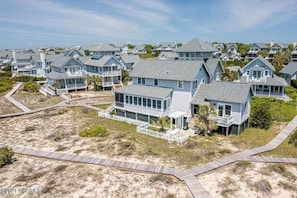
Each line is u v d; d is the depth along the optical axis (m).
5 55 108.25
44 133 27.77
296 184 17.08
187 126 30.41
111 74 57.31
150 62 36.06
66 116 35.25
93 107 40.44
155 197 15.68
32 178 17.84
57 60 60.06
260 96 45.88
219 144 24.69
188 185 16.73
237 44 134.12
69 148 23.30
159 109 30.58
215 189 16.53
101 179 17.81
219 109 28.73
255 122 29.94
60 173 18.64
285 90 50.12
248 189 16.48
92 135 26.62
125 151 22.56
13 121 32.81
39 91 54.97
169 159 21.00
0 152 21.16
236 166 19.80
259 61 46.53
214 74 38.94
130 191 16.33
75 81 54.81
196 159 20.92
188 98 30.42
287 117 32.81
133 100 33.19
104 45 67.81
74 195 15.83
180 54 51.84
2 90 53.75
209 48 50.59
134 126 31.09
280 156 21.66
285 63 80.69
